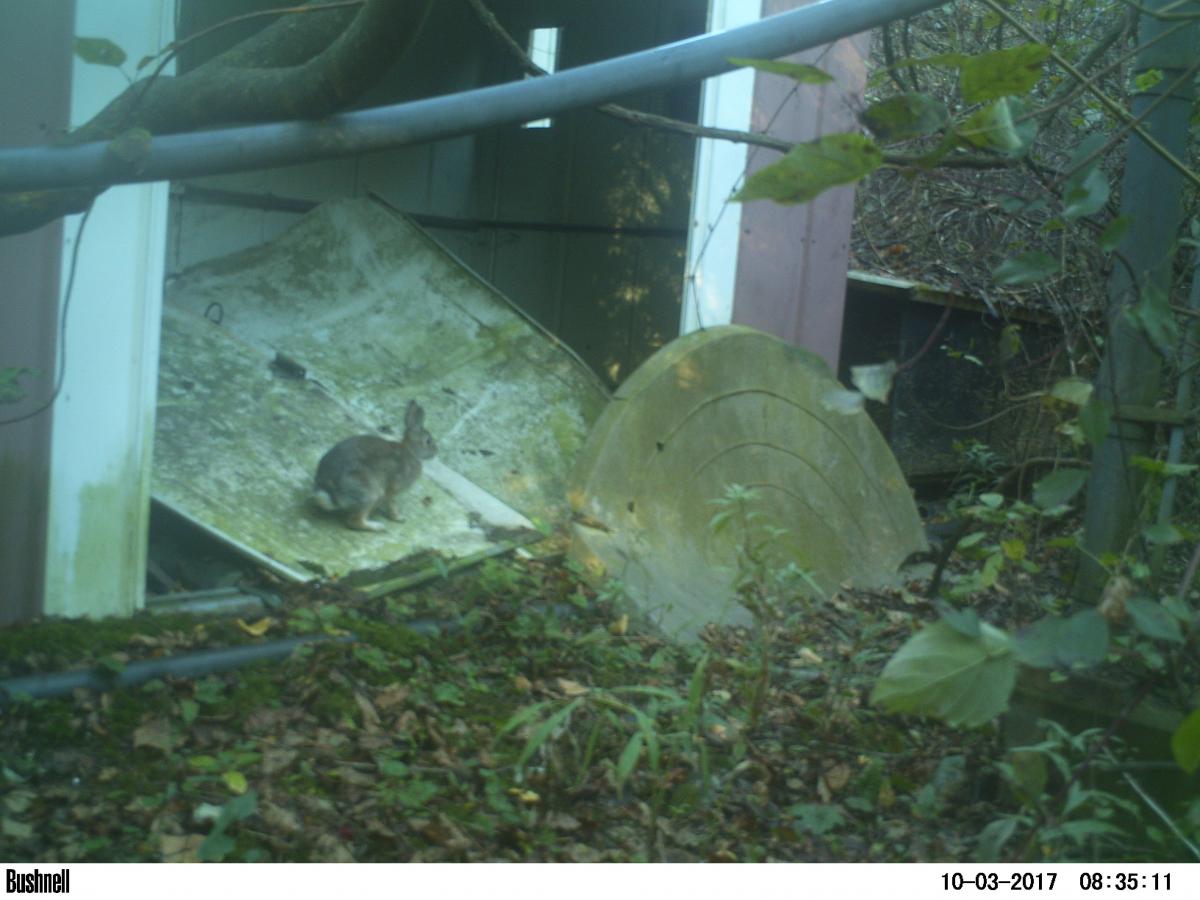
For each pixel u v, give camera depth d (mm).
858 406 1791
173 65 4539
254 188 5816
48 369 3502
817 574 4578
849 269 5668
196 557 3932
